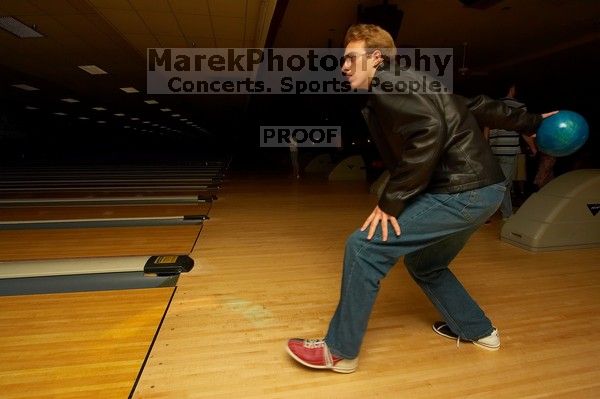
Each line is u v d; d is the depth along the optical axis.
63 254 2.93
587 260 2.84
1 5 5.48
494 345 1.63
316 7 6.01
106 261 2.66
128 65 9.26
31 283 2.32
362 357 1.58
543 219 3.06
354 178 8.69
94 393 1.33
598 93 10.79
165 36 6.79
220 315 1.95
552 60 9.12
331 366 1.44
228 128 36.56
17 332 1.75
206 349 1.63
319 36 7.51
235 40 7.05
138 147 31.25
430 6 6.10
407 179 1.23
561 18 6.75
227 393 1.35
